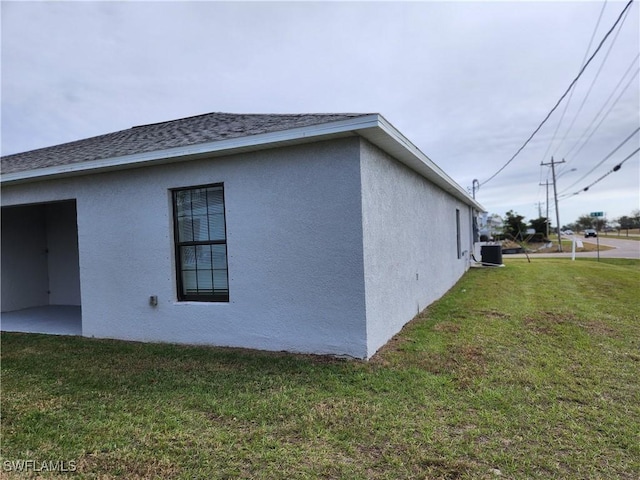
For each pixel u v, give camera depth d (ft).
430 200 27.17
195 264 18.52
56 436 9.84
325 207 15.08
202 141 16.08
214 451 8.86
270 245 16.16
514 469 7.93
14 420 10.78
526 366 13.75
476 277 41.52
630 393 11.48
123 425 10.27
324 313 15.28
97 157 18.75
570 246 125.08
